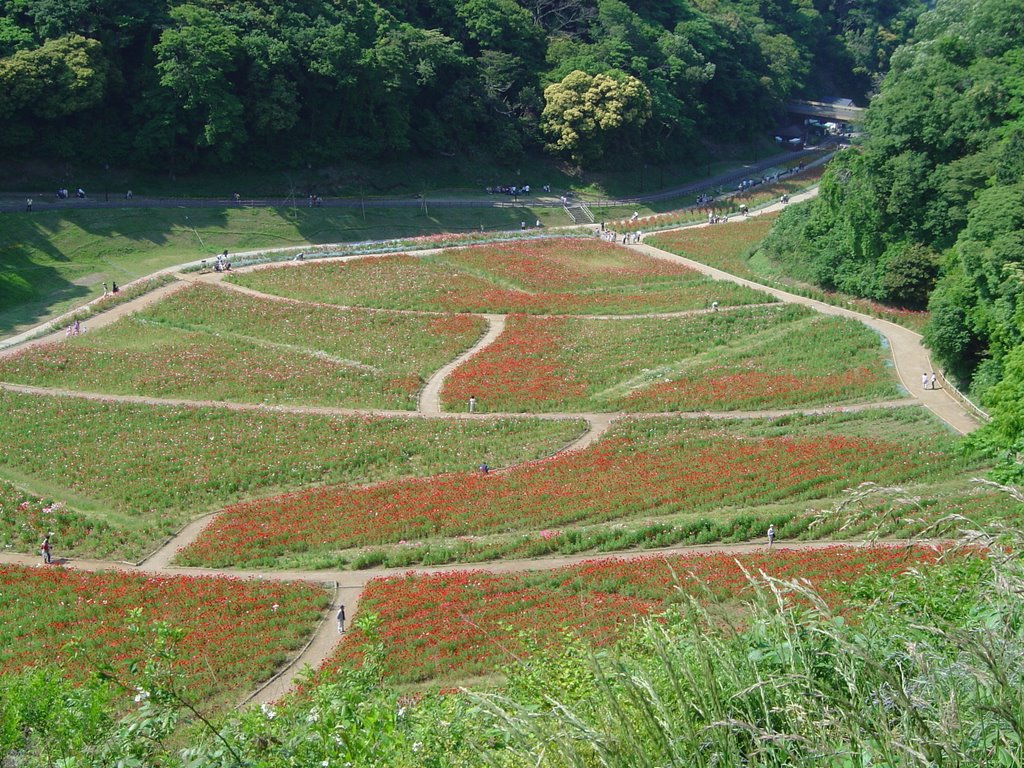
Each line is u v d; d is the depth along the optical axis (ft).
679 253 334.85
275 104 347.97
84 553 152.05
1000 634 40.73
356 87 366.84
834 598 119.34
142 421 197.16
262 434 193.77
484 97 410.52
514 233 353.51
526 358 235.61
